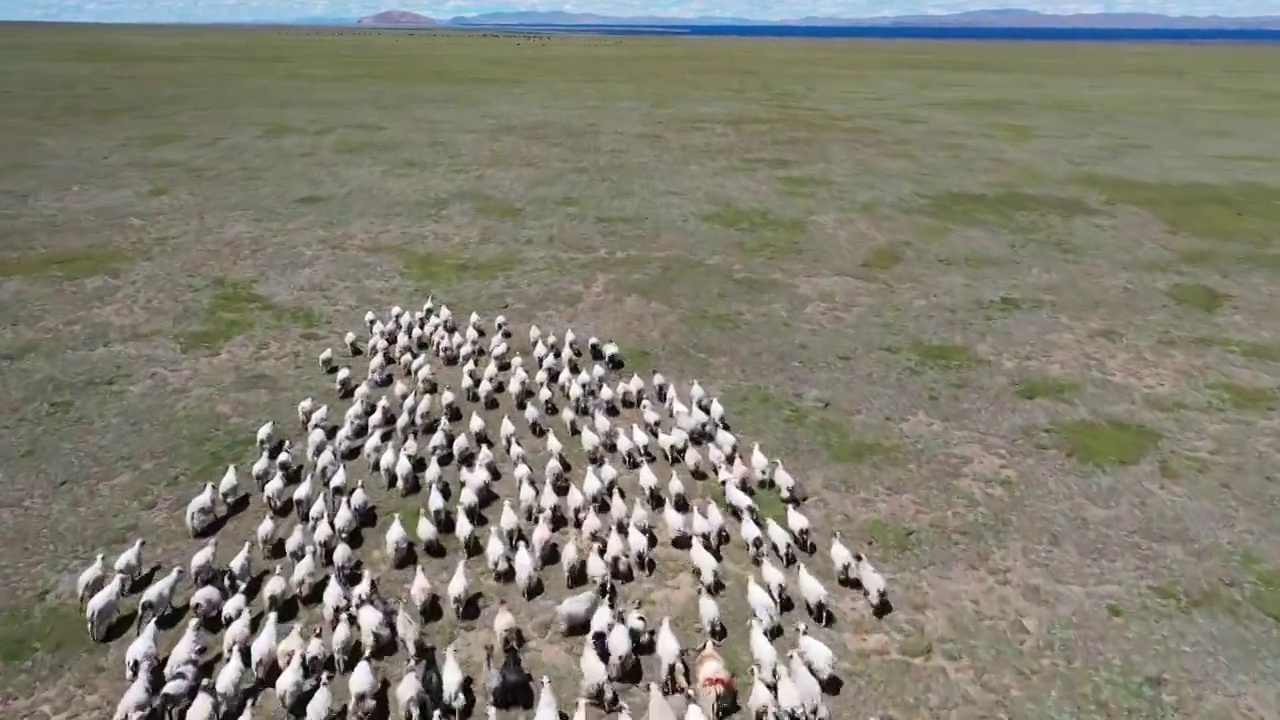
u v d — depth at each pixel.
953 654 18.31
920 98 99.38
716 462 24.44
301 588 19.36
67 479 24.03
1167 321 35.91
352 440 25.66
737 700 16.95
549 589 20.08
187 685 16.39
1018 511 23.33
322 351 32.34
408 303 36.84
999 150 67.75
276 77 108.81
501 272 40.47
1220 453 26.17
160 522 22.36
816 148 68.31
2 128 68.88
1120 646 18.61
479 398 28.97
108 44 162.38
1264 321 35.81
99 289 37.16
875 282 40.03
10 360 30.67
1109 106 92.44
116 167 57.88
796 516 21.66
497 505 23.34
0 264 39.44
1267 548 21.88
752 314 36.34
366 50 166.12
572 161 62.38
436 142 68.25
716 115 84.06
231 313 35.31
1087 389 30.11
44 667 17.70
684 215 49.66
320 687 16.06
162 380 29.77
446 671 16.66
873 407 28.89
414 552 21.34
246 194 52.31
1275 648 18.61
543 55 162.50
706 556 19.95
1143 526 22.72
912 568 21.05
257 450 25.80
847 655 18.22
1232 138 73.12
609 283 39.31
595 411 26.36
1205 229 47.78
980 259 43.19
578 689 17.25
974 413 28.53
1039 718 16.73
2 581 20.05
